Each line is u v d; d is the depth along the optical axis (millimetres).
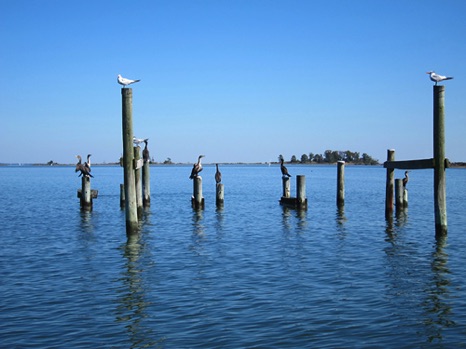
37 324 11547
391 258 18469
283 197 37000
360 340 10508
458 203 40500
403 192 34500
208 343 10391
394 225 27328
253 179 96750
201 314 12125
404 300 13164
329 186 68250
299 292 13914
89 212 33781
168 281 15258
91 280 15445
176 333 10945
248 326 11297
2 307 12742
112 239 23109
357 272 16250
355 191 57000
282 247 20859
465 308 12508
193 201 34969
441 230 21844
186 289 14312
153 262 18031
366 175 119750
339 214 32719
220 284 14812
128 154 22219
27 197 49031
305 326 11281
